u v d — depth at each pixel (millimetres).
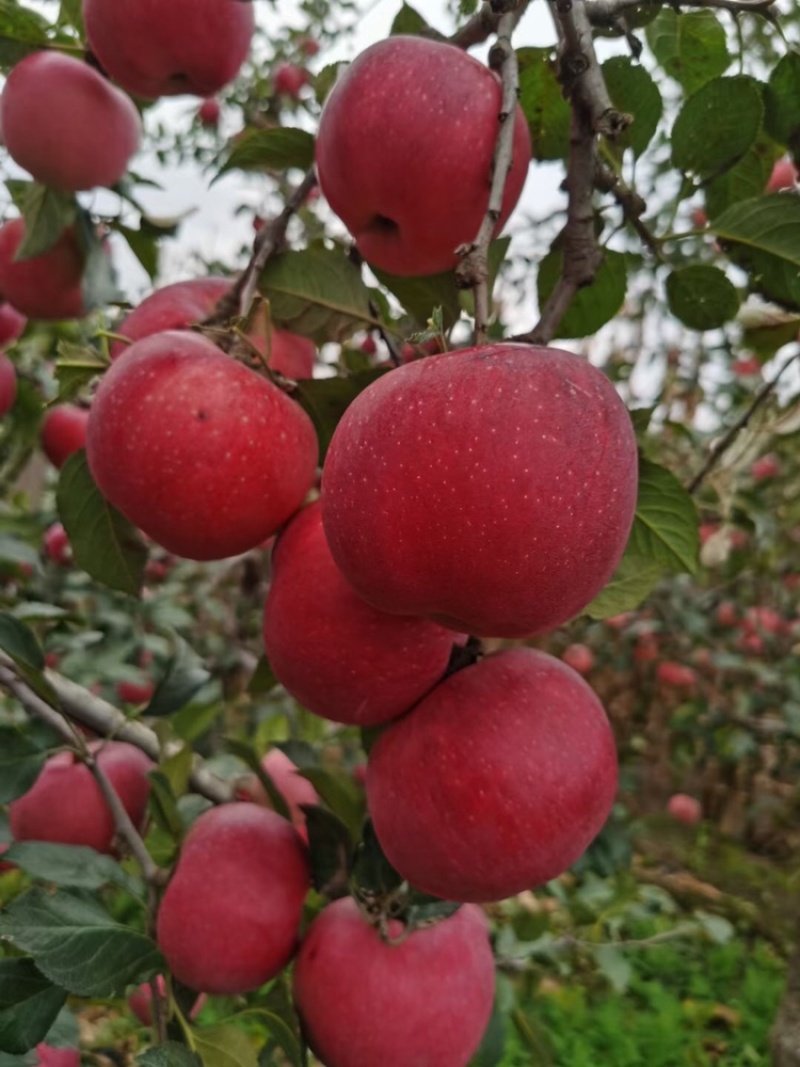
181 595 1036
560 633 1277
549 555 203
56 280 430
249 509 273
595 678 1546
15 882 837
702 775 1561
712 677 1394
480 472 199
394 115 265
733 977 1116
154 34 332
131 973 291
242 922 299
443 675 275
